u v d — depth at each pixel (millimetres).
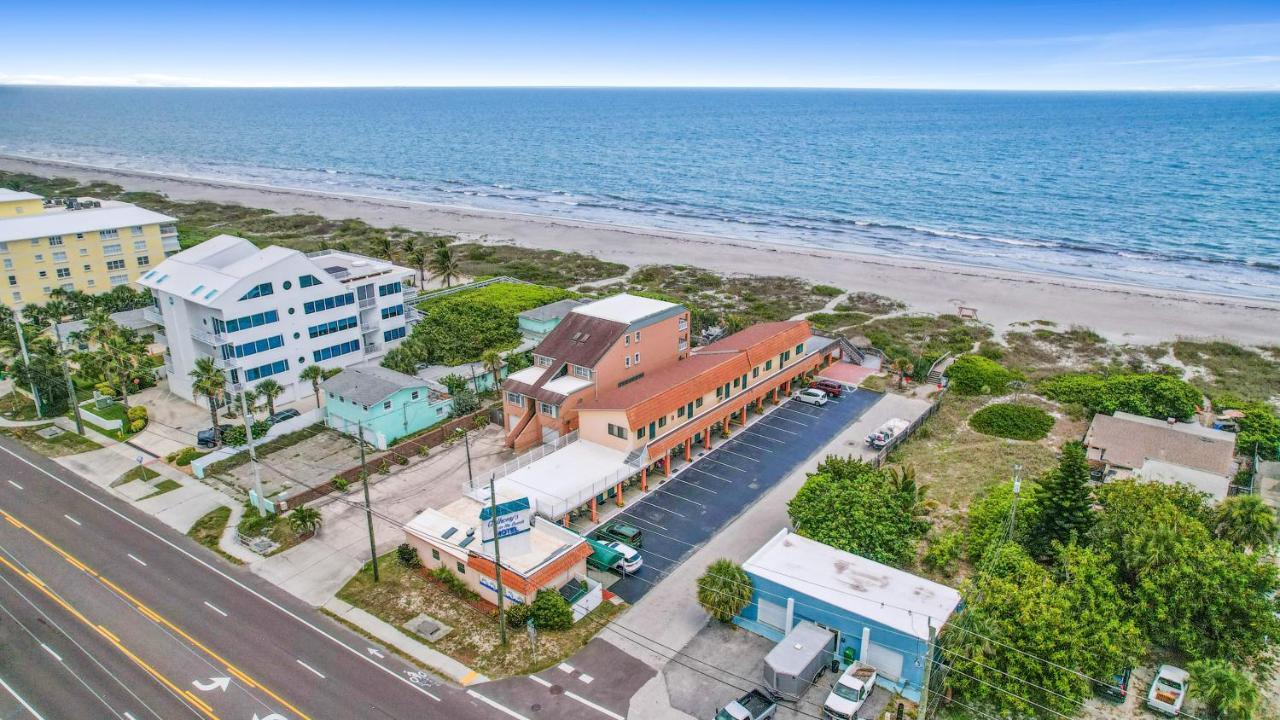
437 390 74625
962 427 71438
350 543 52594
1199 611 39906
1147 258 140375
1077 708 36562
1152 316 105688
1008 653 36438
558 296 107312
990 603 38625
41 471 62625
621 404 58781
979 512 51531
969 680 36750
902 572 43531
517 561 45656
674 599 46531
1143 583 40281
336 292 78000
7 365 78500
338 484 59375
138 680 39594
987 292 118562
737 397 69250
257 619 44594
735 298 116625
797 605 41562
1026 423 70438
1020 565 42344
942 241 158000
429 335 85750
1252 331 99312
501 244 156375
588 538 51812
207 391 63469
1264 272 130000
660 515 55938
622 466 57188
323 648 42125
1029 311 109125
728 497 58312
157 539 52906
